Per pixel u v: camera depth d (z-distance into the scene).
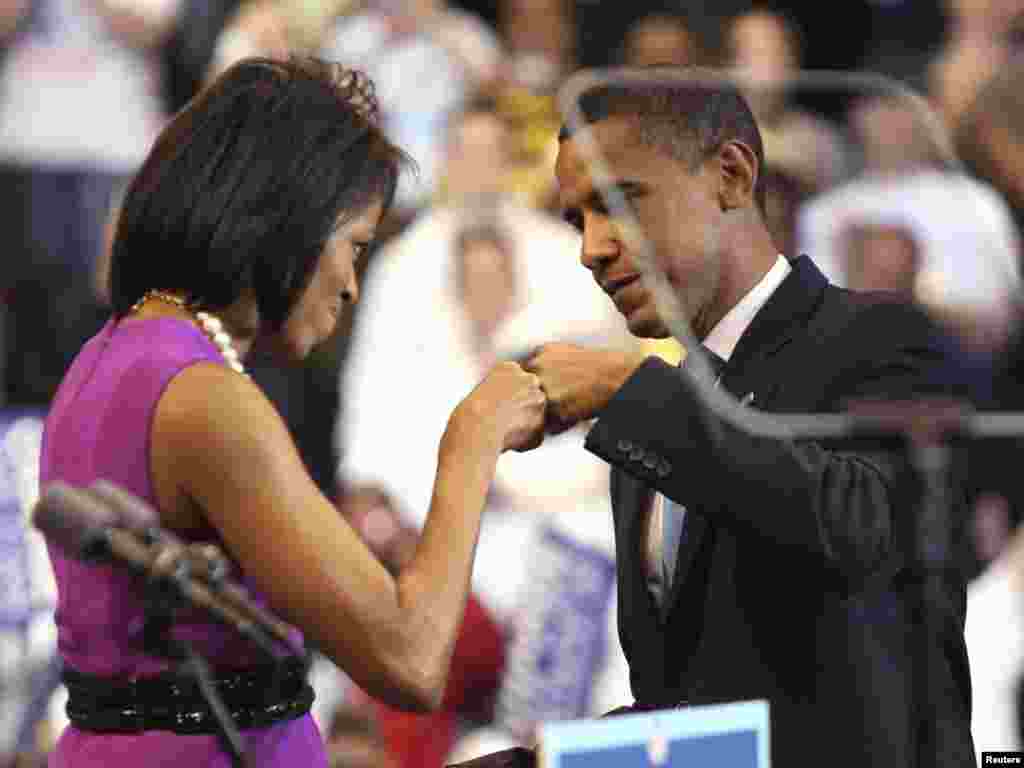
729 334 8.14
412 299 19.45
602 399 7.91
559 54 22.30
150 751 7.34
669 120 8.00
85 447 7.45
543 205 20.45
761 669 7.77
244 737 7.44
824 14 23.00
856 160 19.25
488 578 18.06
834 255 16.91
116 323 7.84
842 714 7.65
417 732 16.67
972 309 14.67
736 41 22.45
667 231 7.96
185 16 21.77
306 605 7.18
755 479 7.41
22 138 20.83
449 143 20.62
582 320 19.30
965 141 19.78
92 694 7.48
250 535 7.19
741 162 8.10
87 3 21.38
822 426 7.03
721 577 7.89
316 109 7.73
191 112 7.76
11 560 16.69
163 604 6.61
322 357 19.67
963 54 21.92
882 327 7.92
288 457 7.29
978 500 15.56
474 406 7.88
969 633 16.73
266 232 7.56
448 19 22.16
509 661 17.12
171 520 7.32
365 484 18.95
